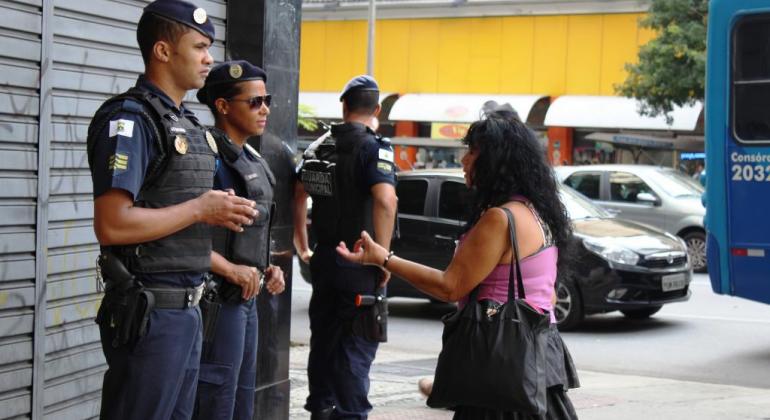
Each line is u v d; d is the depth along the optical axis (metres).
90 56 4.56
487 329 3.66
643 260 10.86
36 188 4.25
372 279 5.47
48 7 4.28
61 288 4.41
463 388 3.65
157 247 3.48
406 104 35.16
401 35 36.19
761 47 9.40
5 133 4.10
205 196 3.44
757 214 9.41
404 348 10.37
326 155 5.58
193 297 3.60
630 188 17.53
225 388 4.36
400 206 12.08
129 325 3.41
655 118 30.78
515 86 34.09
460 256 3.75
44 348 4.32
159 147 3.48
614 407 7.26
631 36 32.06
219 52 5.59
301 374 8.32
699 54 25.02
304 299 14.40
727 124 9.55
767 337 10.99
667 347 10.40
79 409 4.56
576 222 11.49
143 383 3.47
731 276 9.58
